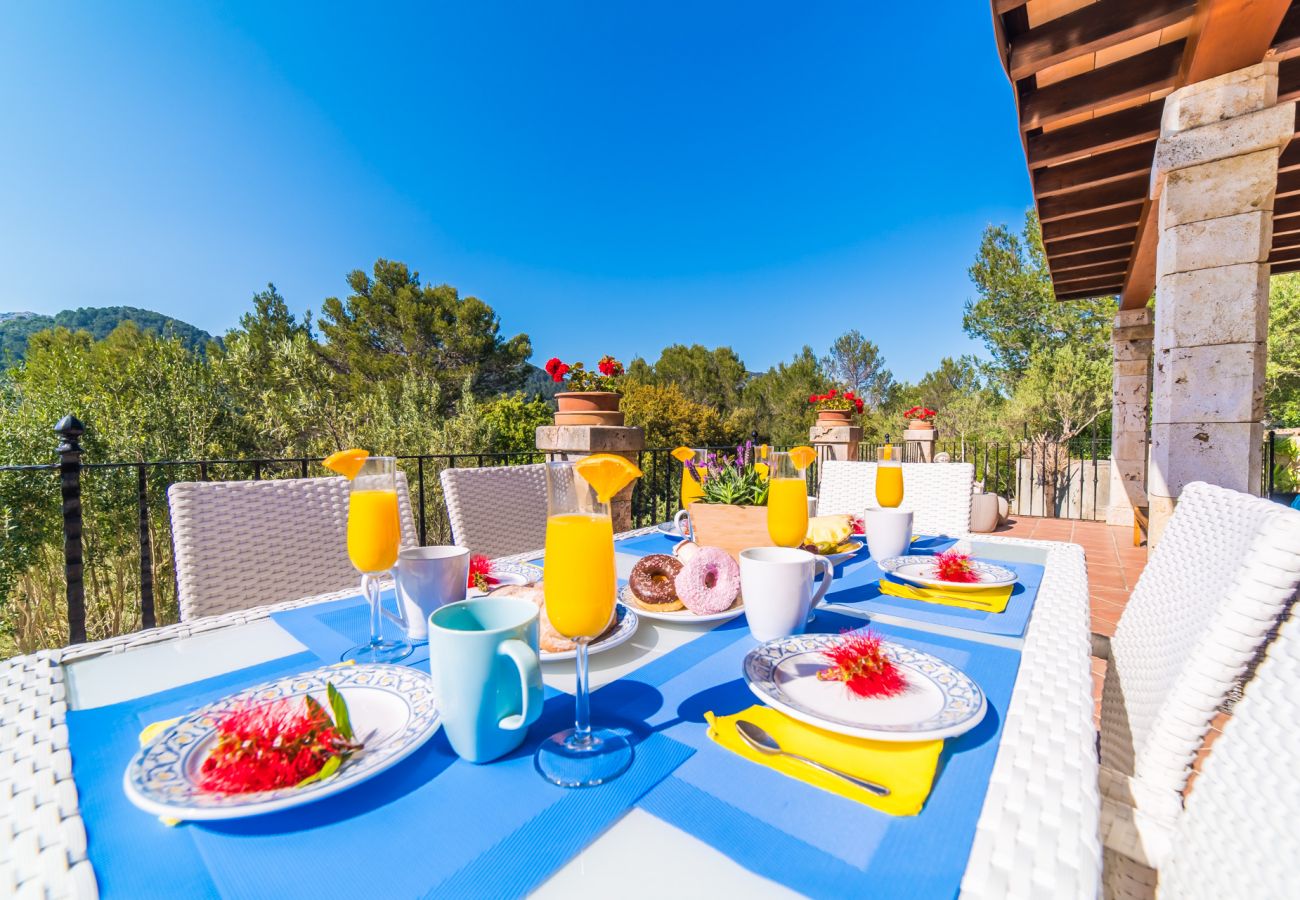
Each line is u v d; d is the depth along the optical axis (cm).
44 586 481
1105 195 378
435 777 52
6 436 476
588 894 38
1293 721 52
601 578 58
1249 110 223
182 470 582
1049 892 36
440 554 94
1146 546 509
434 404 1035
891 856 40
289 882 39
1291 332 1030
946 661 74
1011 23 249
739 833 43
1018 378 1359
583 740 57
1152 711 85
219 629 94
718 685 71
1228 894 52
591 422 333
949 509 202
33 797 47
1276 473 699
